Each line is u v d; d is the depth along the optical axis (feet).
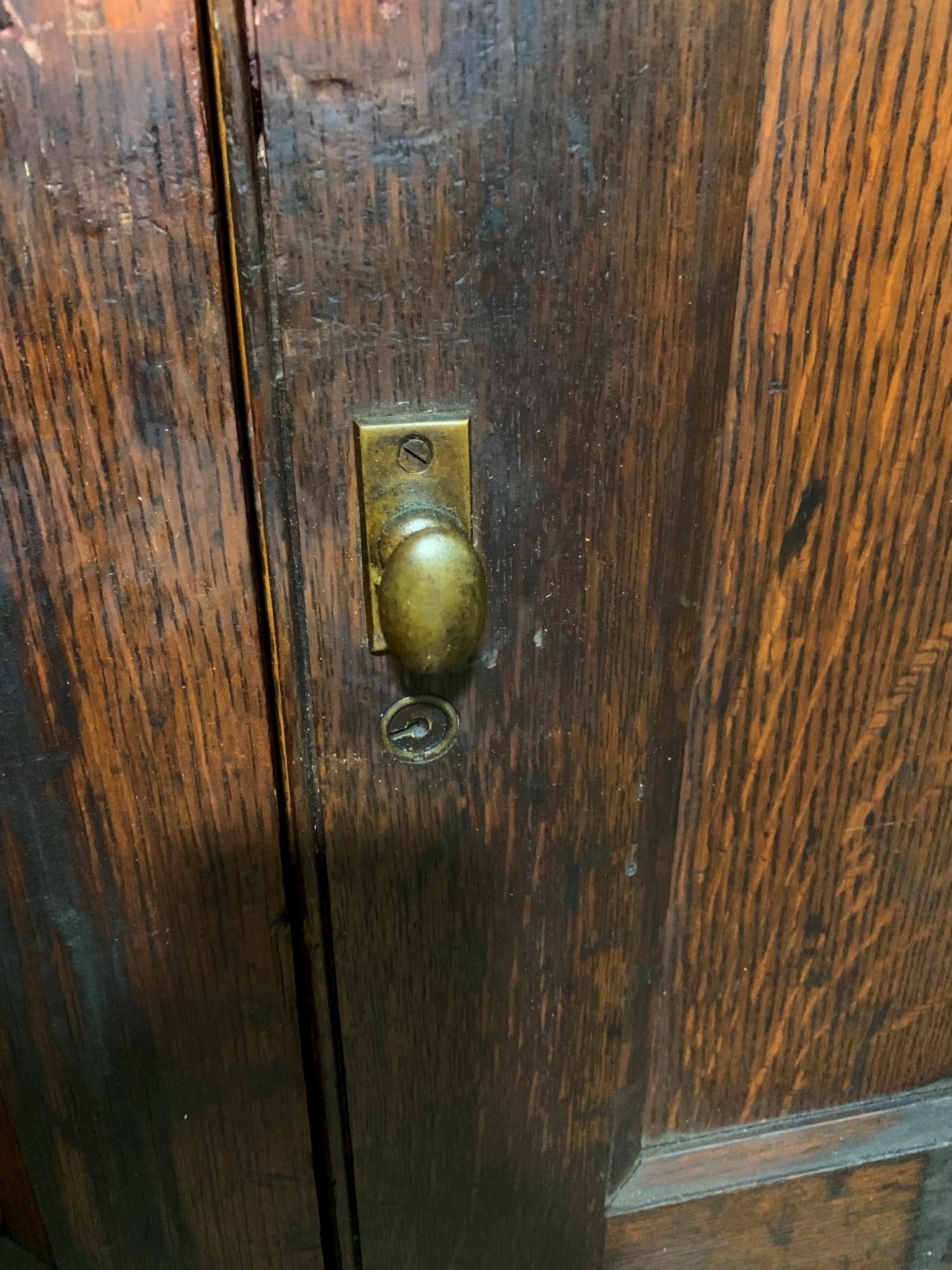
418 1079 1.05
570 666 0.88
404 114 0.66
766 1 0.69
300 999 0.98
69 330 0.67
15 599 0.74
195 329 0.69
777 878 1.08
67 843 0.85
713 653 0.93
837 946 1.15
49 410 0.69
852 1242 1.36
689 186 0.73
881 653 0.97
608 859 1.00
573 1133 1.16
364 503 0.76
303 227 0.68
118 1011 0.94
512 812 0.93
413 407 0.74
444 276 0.71
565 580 0.84
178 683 0.80
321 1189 1.10
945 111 0.75
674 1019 1.15
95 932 0.89
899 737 1.02
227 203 0.66
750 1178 1.26
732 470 0.85
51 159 0.62
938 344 0.84
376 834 0.90
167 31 0.61
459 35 0.65
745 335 0.80
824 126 0.74
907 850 1.10
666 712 0.94
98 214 0.64
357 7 0.63
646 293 0.75
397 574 0.68
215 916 0.91
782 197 0.76
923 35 0.72
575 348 0.76
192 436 0.72
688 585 0.89
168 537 0.75
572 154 0.70
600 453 0.80
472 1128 1.11
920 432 0.87
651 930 1.07
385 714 0.85
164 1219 1.07
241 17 0.62
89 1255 1.07
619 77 0.68
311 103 0.65
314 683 0.82
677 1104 1.22
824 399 0.84
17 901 0.86
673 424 0.81
